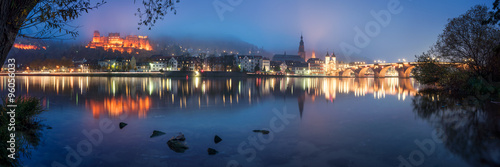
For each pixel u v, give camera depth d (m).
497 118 15.42
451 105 22.03
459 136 11.71
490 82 29.09
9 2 4.66
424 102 25.84
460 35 31.59
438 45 34.66
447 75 35.25
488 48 29.05
